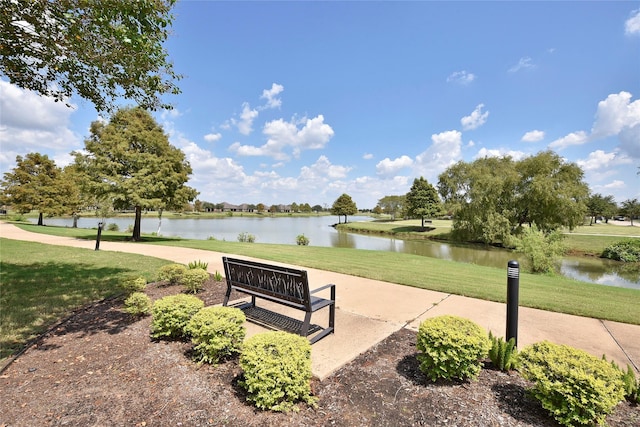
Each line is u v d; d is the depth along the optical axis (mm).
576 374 2047
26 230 20250
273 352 2451
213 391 2492
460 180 31609
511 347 2826
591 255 20906
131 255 10125
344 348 3326
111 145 16641
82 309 4566
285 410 2238
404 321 4230
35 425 2080
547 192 24422
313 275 7465
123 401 2354
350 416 2225
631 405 2367
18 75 4750
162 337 3520
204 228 39500
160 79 5078
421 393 2500
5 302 4793
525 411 2264
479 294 5633
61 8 3875
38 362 2959
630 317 4461
